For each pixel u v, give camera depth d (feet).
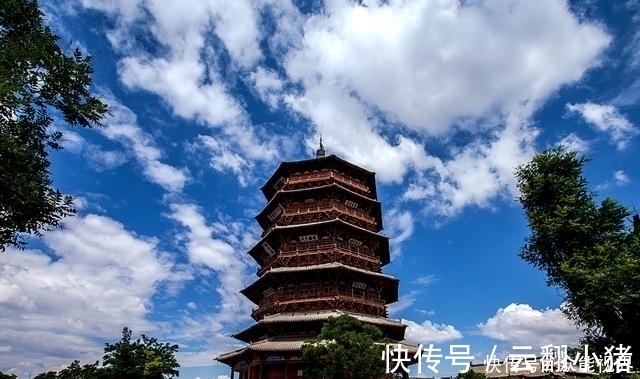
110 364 135.64
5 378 119.55
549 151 146.41
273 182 195.00
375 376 108.88
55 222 68.80
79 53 70.18
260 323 148.97
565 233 132.87
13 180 61.00
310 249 165.48
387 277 168.04
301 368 142.31
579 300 125.49
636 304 116.26
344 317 116.16
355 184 188.96
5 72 60.13
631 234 129.08
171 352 146.10
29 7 68.08
